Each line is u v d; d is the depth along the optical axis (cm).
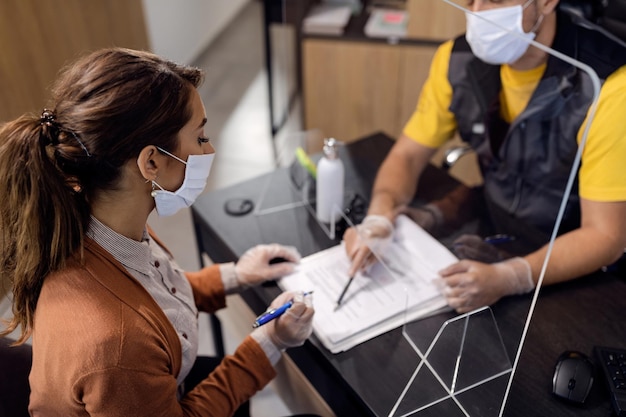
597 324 106
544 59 114
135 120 77
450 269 112
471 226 121
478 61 129
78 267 83
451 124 142
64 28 242
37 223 79
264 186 149
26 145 77
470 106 134
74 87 78
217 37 420
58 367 80
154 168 84
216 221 138
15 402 99
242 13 457
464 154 143
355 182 142
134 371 81
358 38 218
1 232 84
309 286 117
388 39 210
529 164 122
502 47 112
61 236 80
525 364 100
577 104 109
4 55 213
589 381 93
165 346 89
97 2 260
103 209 86
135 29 297
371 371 100
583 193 115
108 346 79
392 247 122
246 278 122
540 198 121
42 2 227
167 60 84
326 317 109
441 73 140
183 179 90
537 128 118
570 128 111
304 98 205
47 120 79
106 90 77
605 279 115
